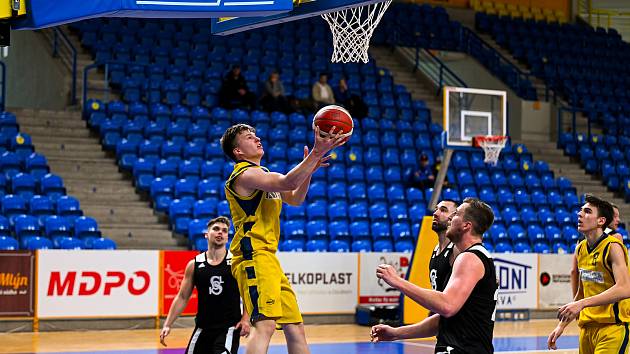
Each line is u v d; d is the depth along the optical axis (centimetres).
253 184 646
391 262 1695
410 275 1502
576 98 2884
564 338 1470
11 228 1630
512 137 2703
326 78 2362
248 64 2491
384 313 1608
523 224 2097
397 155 2241
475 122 1647
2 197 1680
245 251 672
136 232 1764
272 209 677
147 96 2233
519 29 3166
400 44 2816
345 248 1770
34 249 1490
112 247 1606
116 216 1812
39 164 1844
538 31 3184
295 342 711
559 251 1969
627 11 3581
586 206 786
